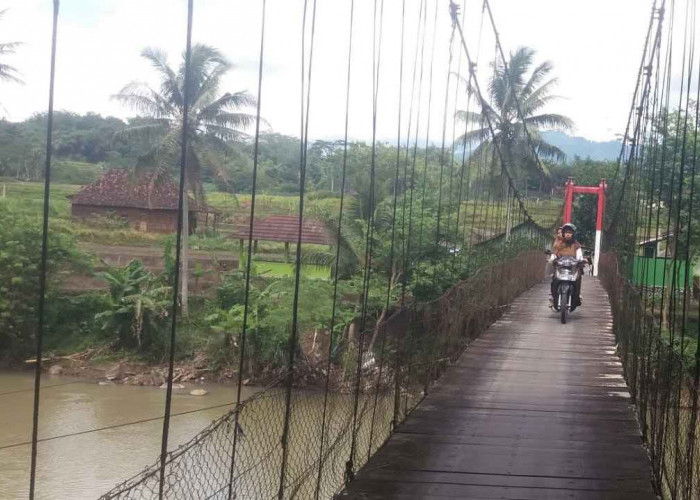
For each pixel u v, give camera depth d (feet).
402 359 20.10
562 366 26.94
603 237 94.68
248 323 78.48
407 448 16.56
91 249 108.06
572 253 38.88
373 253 67.05
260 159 147.02
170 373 9.04
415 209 68.08
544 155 104.73
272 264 107.04
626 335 25.62
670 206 19.84
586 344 31.78
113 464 49.98
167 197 125.80
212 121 89.61
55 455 51.75
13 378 81.76
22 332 87.81
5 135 164.45
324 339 74.28
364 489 13.79
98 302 91.04
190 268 101.45
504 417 19.53
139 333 85.46
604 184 92.99
